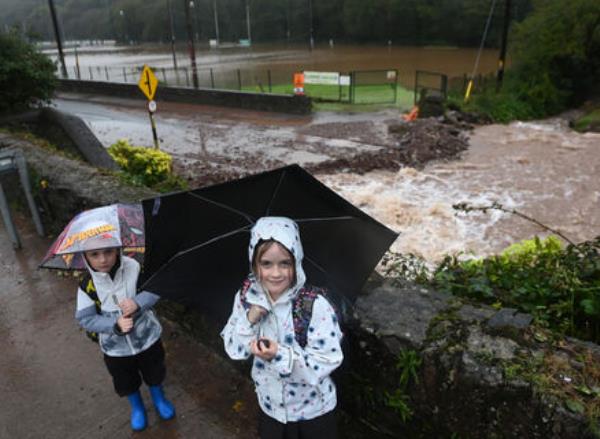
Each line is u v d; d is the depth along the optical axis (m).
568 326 2.59
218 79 45.38
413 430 2.34
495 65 54.94
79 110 26.84
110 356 2.86
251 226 2.33
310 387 2.09
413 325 2.28
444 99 22.05
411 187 12.72
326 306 2.01
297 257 1.96
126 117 24.42
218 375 3.45
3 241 5.85
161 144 18.23
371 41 96.50
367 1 91.88
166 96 28.89
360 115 23.59
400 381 2.21
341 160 14.88
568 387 1.80
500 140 17.72
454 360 2.04
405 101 28.31
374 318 2.34
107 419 3.18
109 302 2.74
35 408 3.32
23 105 12.20
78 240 2.56
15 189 6.52
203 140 18.80
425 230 10.17
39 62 12.08
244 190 2.14
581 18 25.61
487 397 1.95
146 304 2.65
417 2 86.12
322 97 29.30
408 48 85.50
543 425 1.80
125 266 2.72
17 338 4.09
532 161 14.77
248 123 22.14
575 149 16.06
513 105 23.17
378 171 14.07
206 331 3.62
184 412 3.15
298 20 106.75
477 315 2.28
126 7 123.12
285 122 22.12
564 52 25.67
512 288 2.99
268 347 1.91
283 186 2.16
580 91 26.66
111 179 5.31
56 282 4.94
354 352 2.40
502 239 9.62
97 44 129.25
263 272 1.97
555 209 10.98
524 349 2.00
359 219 2.17
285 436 2.19
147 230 2.10
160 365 3.03
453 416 2.10
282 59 68.50
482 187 12.60
